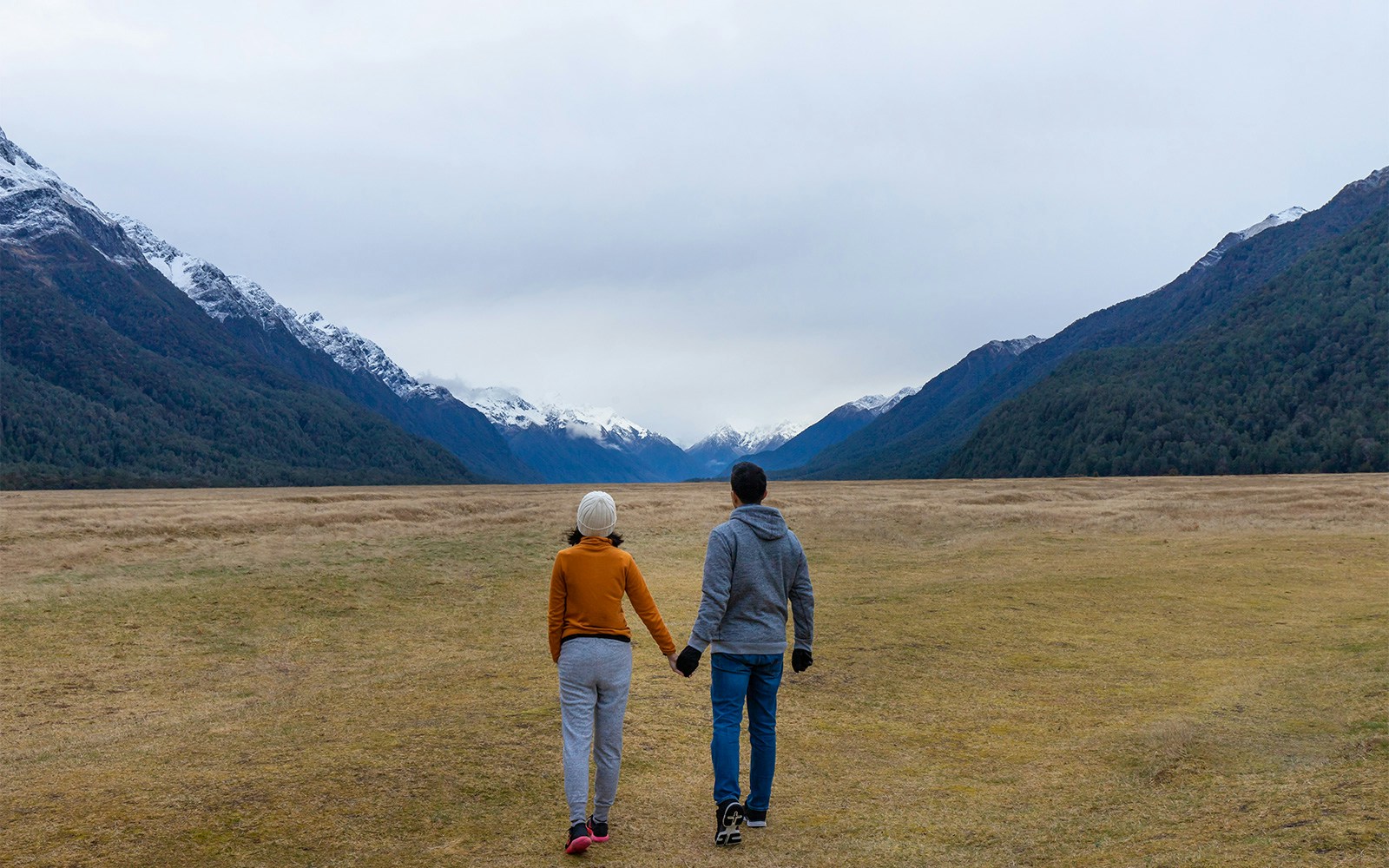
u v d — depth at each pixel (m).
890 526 33.84
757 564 5.80
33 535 21.58
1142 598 17.02
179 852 5.29
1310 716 8.14
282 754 7.64
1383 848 4.25
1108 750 7.64
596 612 5.75
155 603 16.03
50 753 8.06
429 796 6.44
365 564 21.30
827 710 9.51
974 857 5.18
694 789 6.92
